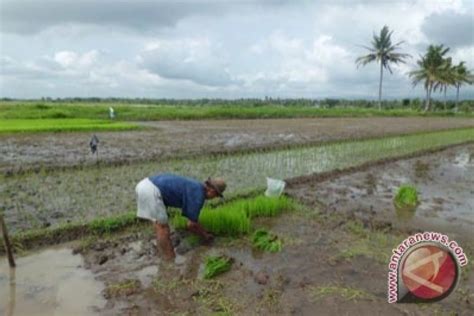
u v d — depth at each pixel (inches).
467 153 596.4
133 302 148.2
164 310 143.2
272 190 281.3
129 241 208.1
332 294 154.3
